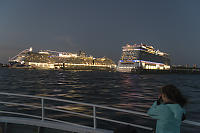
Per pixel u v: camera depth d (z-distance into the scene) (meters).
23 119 4.46
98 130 3.78
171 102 2.39
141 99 28.05
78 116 15.87
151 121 14.48
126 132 2.30
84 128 3.92
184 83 79.00
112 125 13.52
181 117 2.26
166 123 2.29
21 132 4.46
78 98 28.98
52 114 16.56
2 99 25.14
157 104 2.56
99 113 17.23
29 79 87.25
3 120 4.49
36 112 17.39
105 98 29.05
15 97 27.06
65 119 14.98
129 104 23.36
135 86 56.41
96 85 58.34
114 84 64.50
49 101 23.92
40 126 4.29
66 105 21.14
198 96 33.84
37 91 38.97
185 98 2.36
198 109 19.02
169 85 2.50
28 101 23.69
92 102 25.02
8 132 4.49
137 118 15.43
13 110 18.08
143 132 11.41
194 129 12.26
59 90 41.53
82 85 57.75
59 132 4.20
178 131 2.31
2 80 76.12
